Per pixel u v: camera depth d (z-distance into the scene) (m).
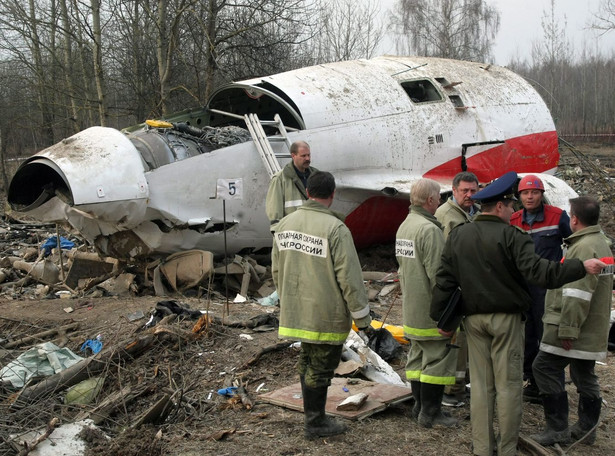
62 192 7.83
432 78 10.64
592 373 4.54
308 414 4.32
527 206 5.27
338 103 9.33
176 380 5.43
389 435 4.42
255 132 8.47
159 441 4.36
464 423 4.70
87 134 8.02
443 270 4.11
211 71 15.31
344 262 4.00
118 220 7.75
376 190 9.11
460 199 5.17
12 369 5.70
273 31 16.45
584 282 4.23
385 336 6.20
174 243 8.19
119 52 17.44
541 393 4.53
